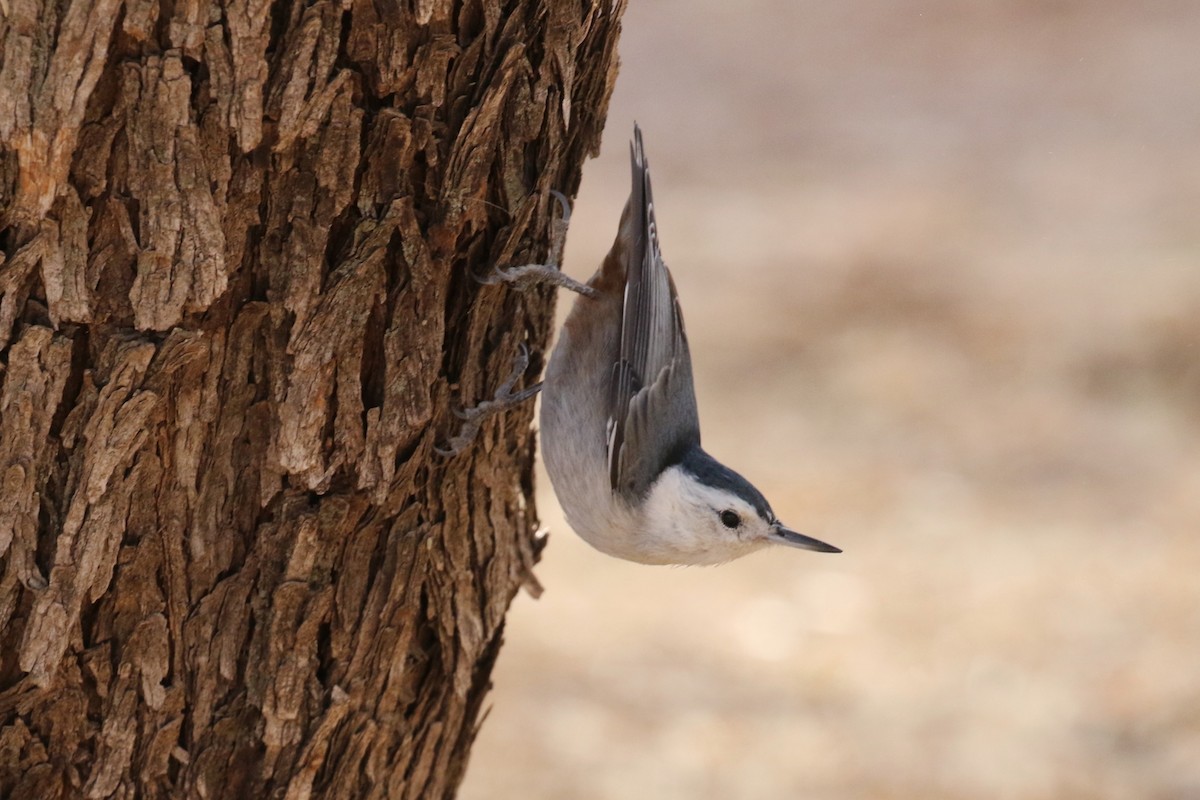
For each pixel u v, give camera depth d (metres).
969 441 21.16
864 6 38.84
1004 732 15.12
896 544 18.66
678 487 8.79
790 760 14.75
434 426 6.98
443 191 6.50
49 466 6.07
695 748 15.05
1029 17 37.41
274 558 6.58
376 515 6.79
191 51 5.70
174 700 6.55
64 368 5.97
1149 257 25.22
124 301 5.95
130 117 5.72
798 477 20.34
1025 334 23.41
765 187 29.78
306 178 6.12
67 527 6.10
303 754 6.90
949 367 22.78
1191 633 16.47
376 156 6.25
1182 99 32.38
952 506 19.66
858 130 32.31
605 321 8.66
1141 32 36.19
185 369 6.15
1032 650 16.44
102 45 5.55
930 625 17.25
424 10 6.08
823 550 8.90
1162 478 19.92
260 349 6.31
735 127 32.56
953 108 33.06
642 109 33.50
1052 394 21.95
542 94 6.78
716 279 25.80
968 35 36.69
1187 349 22.39
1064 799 13.80
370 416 6.59
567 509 8.89
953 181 29.55
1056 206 27.95
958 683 16.05
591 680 16.39
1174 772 14.16
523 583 7.95
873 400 22.03
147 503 6.27
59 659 6.23
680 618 17.86
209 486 6.39
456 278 6.94
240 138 5.86
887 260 26.08
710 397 22.42
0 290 5.82
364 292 6.40
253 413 6.38
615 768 14.71
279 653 6.69
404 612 7.02
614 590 18.56
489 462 7.43
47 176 5.68
